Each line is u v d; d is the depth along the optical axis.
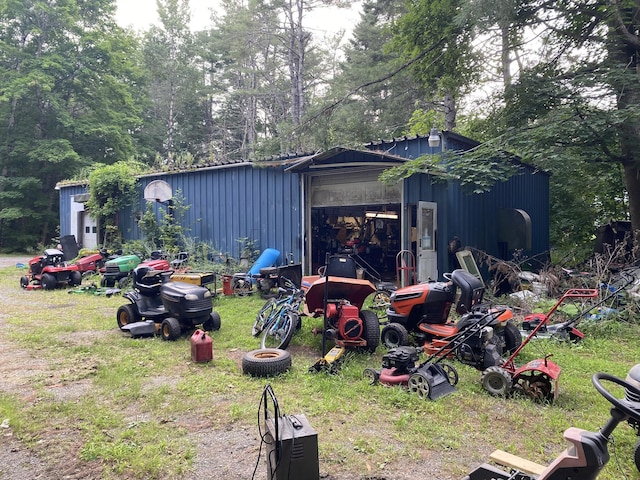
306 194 10.45
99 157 25.53
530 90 9.74
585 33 9.88
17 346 5.67
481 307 4.99
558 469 1.79
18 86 21.19
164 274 6.71
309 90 26.67
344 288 5.32
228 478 2.78
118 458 3.00
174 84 31.75
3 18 22.36
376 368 4.80
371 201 9.63
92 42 24.03
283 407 3.79
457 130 17.91
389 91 18.75
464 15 9.02
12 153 22.17
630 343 5.95
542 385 3.97
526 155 8.56
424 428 3.42
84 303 8.71
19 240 22.25
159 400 3.94
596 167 11.59
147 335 6.18
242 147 27.75
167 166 13.91
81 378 4.55
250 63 27.08
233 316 7.40
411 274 8.85
